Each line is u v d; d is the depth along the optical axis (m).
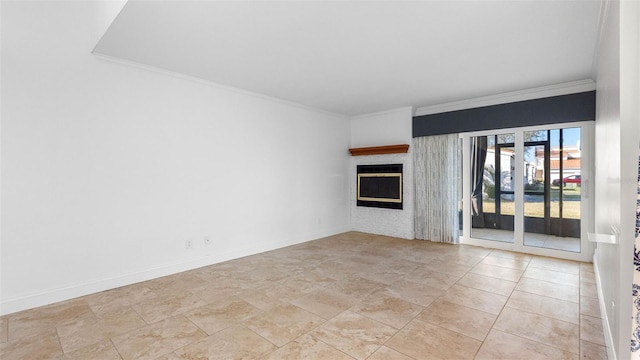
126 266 3.40
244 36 2.78
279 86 4.36
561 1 2.23
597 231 3.22
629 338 1.50
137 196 3.49
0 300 2.68
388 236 5.96
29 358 2.05
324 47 3.03
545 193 4.52
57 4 2.42
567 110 4.23
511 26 2.61
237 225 4.48
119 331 2.39
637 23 1.48
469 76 3.93
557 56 3.27
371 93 4.72
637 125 1.44
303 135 5.52
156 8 2.29
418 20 2.50
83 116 3.11
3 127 2.69
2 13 2.54
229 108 4.38
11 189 2.74
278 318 2.60
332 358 2.04
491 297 3.03
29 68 2.80
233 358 2.04
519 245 4.73
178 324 2.50
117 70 3.33
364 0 2.21
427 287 3.30
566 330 2.39
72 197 3.05
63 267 3.00
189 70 3.70
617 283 1.70
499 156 4.93
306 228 5.57
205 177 4.11
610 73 2.00
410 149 5.67
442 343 2.22
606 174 2.26
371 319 2.59
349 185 6.54
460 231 5.39
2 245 2.70
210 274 3.75
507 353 2.10
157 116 3.65
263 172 4.84
